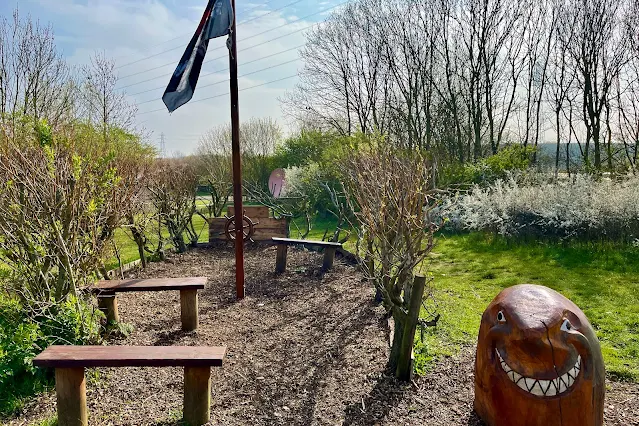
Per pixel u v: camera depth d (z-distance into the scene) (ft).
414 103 64.64
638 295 20.48
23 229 14.67
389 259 13.89
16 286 14.70
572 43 53.67
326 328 17.54
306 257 30.58
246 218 32.68
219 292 23.15
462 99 63.10
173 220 34.45
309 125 76.84
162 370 14.12
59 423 10.89
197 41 20.04
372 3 67.46
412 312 12.54
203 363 10.89
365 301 20.38
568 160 55.98
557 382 8.59
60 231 14.82
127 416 11.56
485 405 9.87
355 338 16.29
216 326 18.21
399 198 13.74
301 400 12.26
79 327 14.53
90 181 15.94
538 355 8.59
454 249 32.07
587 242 29.43
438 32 62.03
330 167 49.03
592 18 51.29
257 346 16.14
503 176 42.73
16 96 57.21
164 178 34.40
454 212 38.01
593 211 29.53
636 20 49.01
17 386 12.78
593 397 8.72
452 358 14.38
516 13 58.08
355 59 70.49
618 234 29.01
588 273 24.22
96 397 12.50
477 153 58.18
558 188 32.73
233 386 13.20
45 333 14.25
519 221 32.89
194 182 37.91
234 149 21.34
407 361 12.74
